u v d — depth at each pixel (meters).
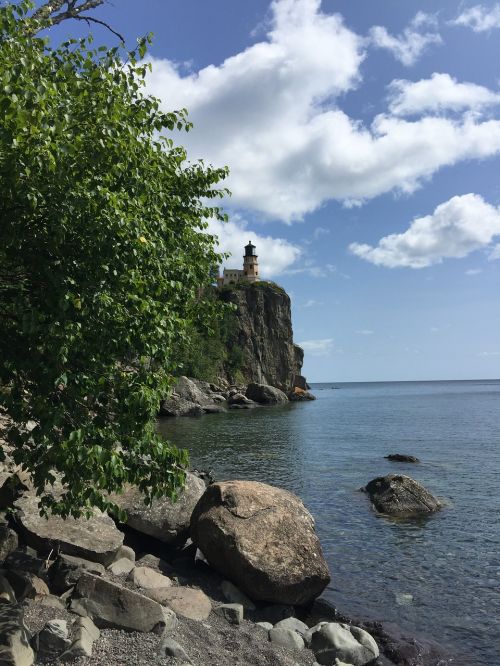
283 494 11.23
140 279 6.96
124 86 7.12
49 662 5.77
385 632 9.16
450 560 12.88
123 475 6.43
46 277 6.14
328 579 9.85
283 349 150.75
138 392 6.55
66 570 7.92
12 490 9.33
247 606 9.48
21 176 5.32
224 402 95.12
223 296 143.75
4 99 4.75
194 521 10.72
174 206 10.12
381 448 35.25
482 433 45.81
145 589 8.54
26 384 6.78
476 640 8.97
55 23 12.55
